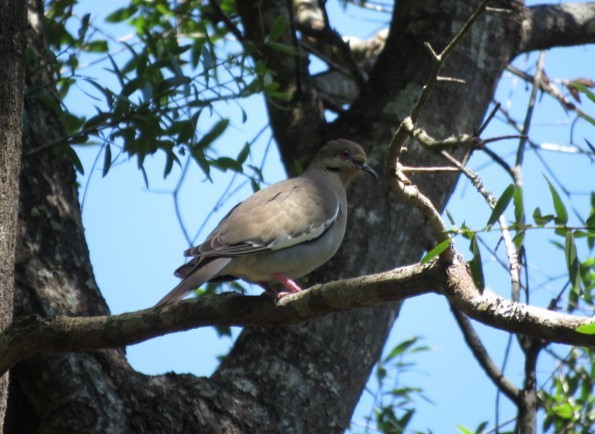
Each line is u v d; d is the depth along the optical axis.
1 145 8.32
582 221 9.48
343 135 13.28
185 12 14.98
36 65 11.04
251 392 10.35
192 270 9.66
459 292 7.29
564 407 12.34
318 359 10.75
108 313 10.29
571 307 11.85
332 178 12.30
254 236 10.12
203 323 8.47
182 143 10.39
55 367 9.32
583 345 6.63
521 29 13.88
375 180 12.39
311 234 10.54
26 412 9.59
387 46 13.80
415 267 7.64
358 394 11.01
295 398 10.44
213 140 10.54
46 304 9.79
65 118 11.30
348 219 12.10
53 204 10.51
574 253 7.01
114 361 9.73
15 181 8.40
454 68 13.16
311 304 8.18
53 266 10.10
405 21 13.71
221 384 10.33
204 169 10.47
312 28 14.33
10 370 9.38
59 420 9.25
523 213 7.07
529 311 6.86
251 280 10.79
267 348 10.77
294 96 13.91
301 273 10.78
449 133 12.81
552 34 14.43
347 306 8.02
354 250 11.82
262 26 12.64
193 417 9.72
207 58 10.51
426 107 12.89
